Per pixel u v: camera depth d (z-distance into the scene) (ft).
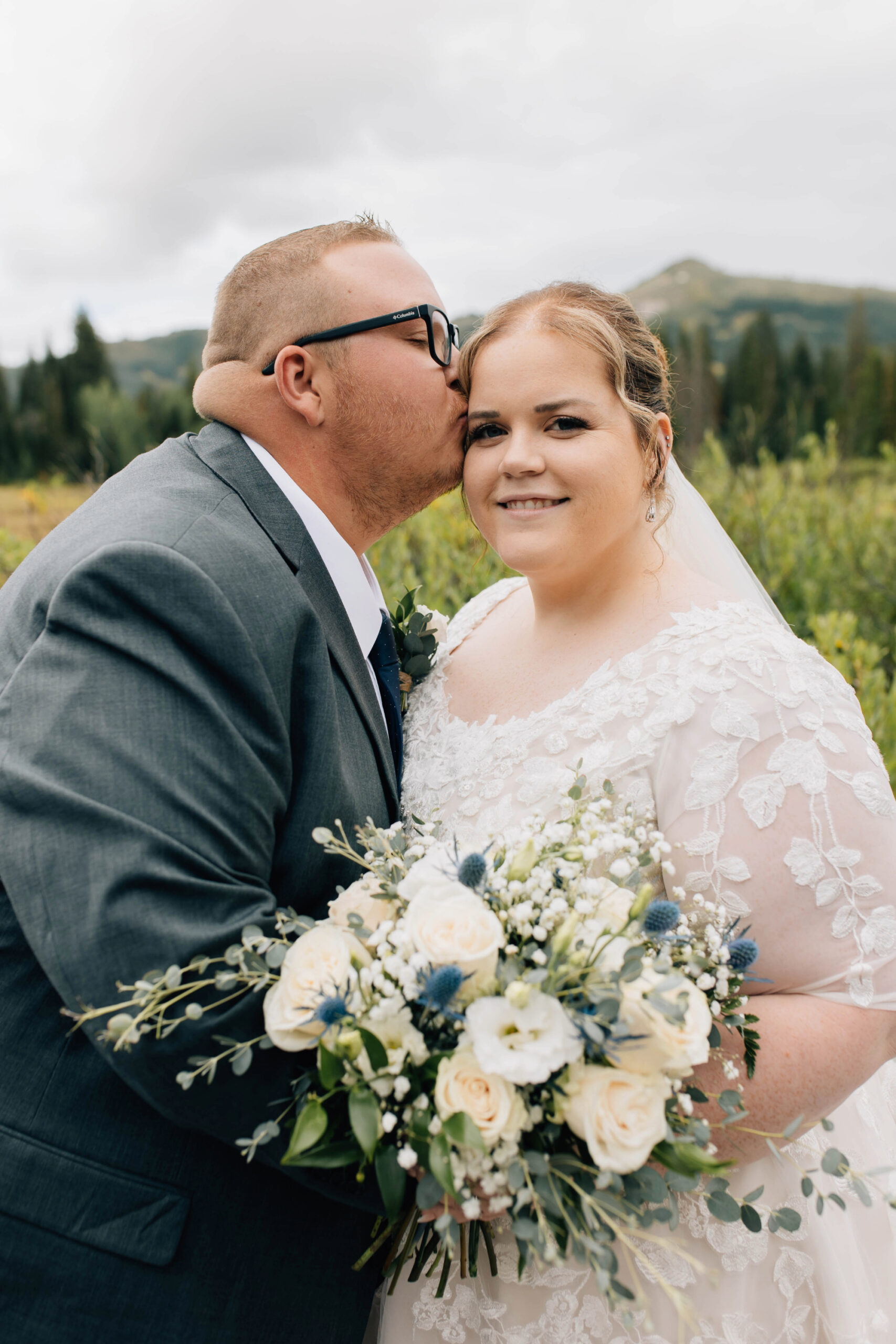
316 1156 4.05
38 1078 4.83
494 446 5.92
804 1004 4.69
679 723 4.99
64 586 4.74
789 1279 4.97
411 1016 4.08
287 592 5.34
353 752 5.64
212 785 4.53
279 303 6.15
